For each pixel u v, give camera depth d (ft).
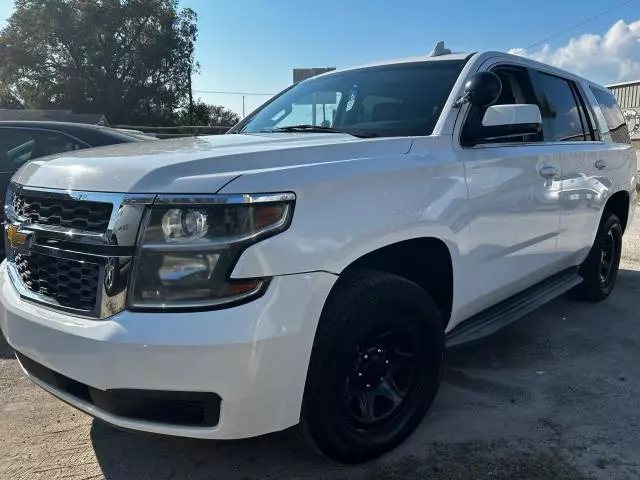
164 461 9.07
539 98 13.42
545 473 8.62
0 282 9.12
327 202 7.68
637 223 31.73
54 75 156.97
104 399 7.29
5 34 150.71
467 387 11.53
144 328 6.89
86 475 8.71
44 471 8.80
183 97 167.22
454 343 10.36
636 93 79.25
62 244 7.79
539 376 12.06
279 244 7.13
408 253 9.80
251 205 7.04
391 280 8.45
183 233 7.00
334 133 10.69
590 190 14.66
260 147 8.48
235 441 9.56
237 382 6.93
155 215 7.05
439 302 10.27
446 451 9.22
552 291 13.55
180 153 8.20
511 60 12.66
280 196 7.20
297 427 8.17
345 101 12.05
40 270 8.18
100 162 7.96
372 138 9.56
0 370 12.57
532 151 12.11
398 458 9.03
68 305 7.73
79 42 153.38
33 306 8.16
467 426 10.00
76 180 7.81
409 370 9.14
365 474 8.63
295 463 8.96
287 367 7.25
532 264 12.47
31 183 8.56
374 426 8.73
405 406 9.18
